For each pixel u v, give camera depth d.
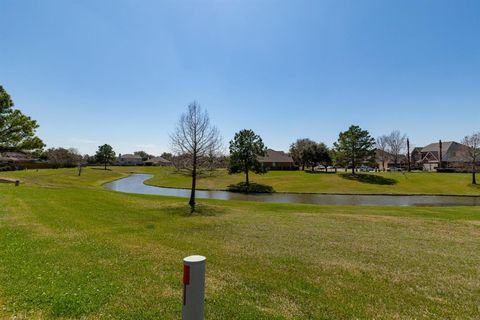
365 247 8.44
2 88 25.52
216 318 3.97
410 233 10.73
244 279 5.51
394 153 77.25
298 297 4.79
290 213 15.66
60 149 85.69
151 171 91.62
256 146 44.91
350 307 4.50
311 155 73.06
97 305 4.13
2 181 31.17
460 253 8.03
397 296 5.02
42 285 4.68
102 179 57.75
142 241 8.24
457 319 4.26
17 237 7.89
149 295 4.54
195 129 19.00
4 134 25.23
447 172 59.97
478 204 29.02
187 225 11.30
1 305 3.97
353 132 54.28
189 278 2.74
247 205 19.06
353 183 46.50
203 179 51.53
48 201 15.62
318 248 8.18
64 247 7.10
